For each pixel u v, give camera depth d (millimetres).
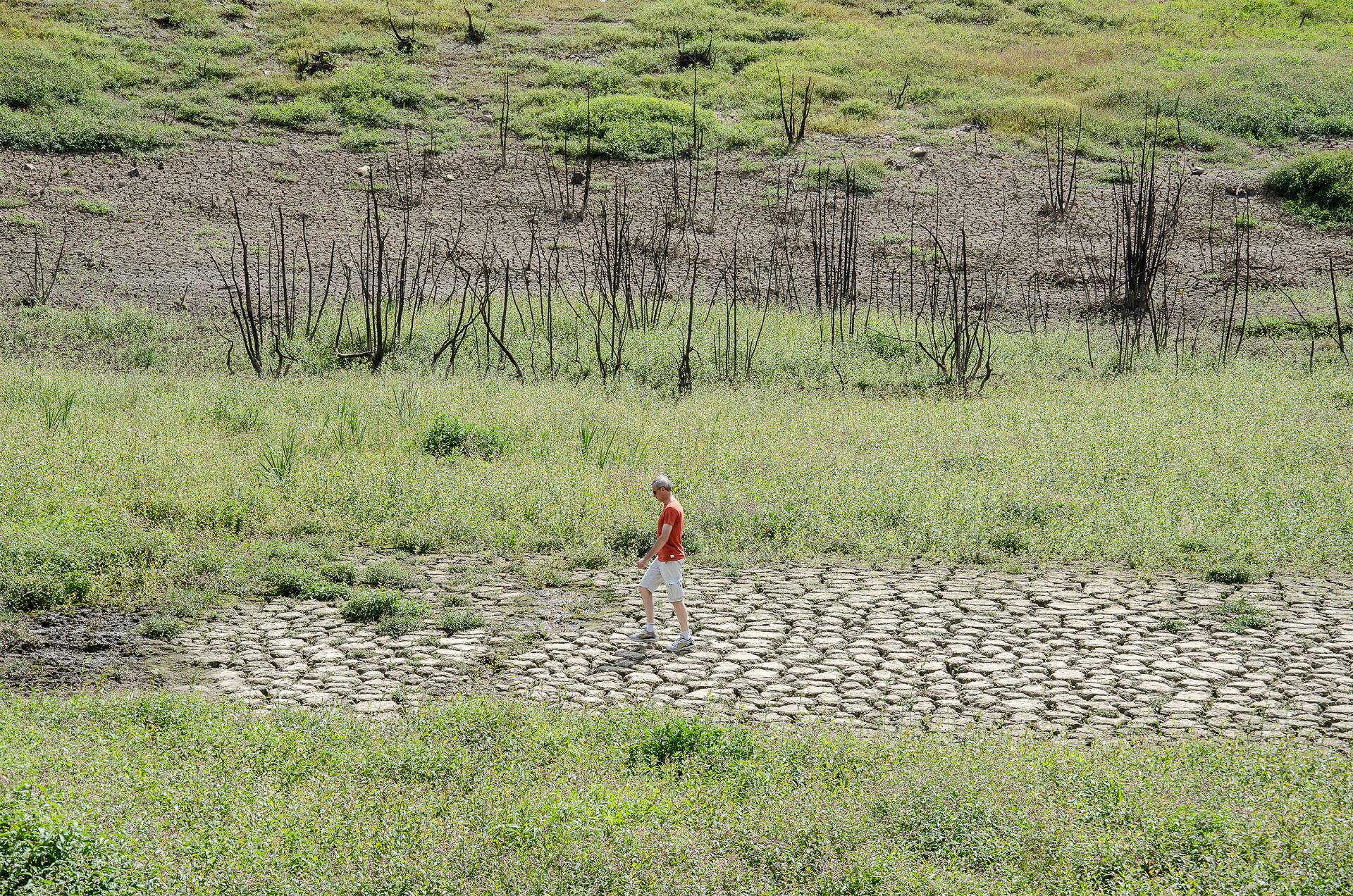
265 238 40844
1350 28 66875
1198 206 47625
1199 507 19875
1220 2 71500
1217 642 14930
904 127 54156
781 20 65562
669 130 51469
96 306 34031
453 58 58812
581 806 9109
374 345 31172
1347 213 46688
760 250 42719
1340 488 20859
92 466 19828
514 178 47531
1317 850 8555
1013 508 19672
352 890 8125
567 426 24219
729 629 15172
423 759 10227
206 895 7871
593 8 65938
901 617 15680
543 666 13898
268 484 19547
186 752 10352
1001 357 32812
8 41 52844
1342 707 12898
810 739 11031
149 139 47344
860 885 8344
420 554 17875
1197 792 9750
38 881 7574
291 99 52875
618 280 35094
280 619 15188
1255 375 30938
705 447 22859
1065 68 61312
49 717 11008
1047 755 10602
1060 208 46531
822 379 30516
